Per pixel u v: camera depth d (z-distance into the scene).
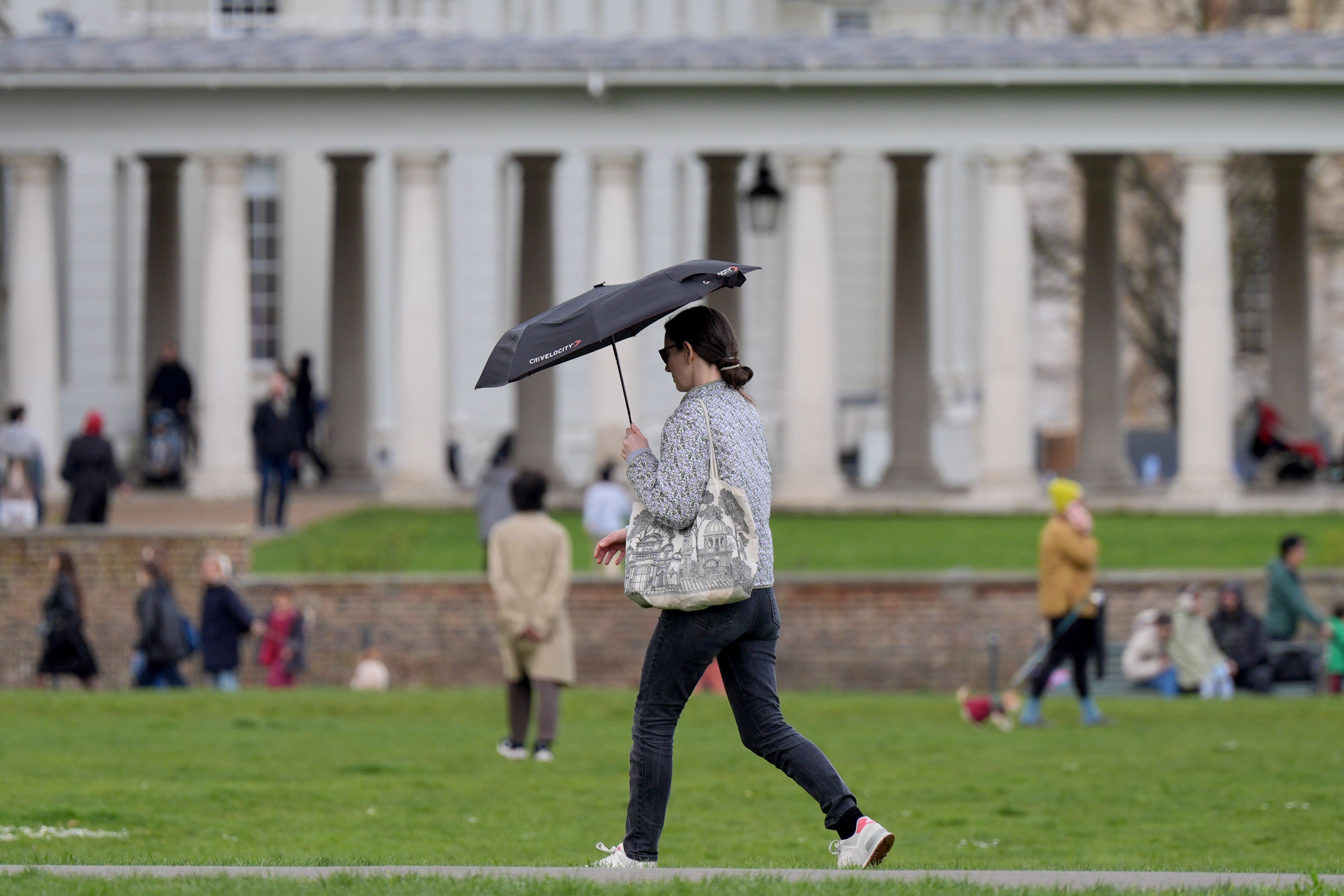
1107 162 150.00
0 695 80.19
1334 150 132.75
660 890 28.64
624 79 131.25
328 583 95.38
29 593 98.50
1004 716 74.56
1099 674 75.06
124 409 166.88
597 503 110.06
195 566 97.94
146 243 152.00
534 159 150.12
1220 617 90.44
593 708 79.81
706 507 32.06
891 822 51.47
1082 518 74.25
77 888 29.22
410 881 29.73
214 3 179.75
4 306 151.75
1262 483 151.62
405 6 187.62
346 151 133.38
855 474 179.12
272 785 56.09
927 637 95.62
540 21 192.12
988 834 49.03
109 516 121.12
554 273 151.00
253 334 173.38
